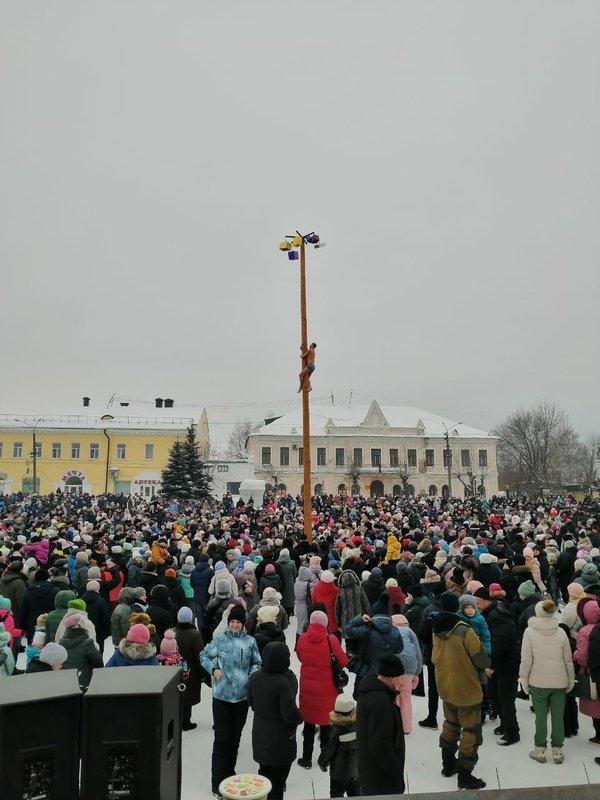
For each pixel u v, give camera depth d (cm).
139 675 361
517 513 3616
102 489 7725
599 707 796
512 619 841
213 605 1060
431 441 8619
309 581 1257
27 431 7719
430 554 1506
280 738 628
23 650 1292
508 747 809
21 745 314
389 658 543
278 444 8350
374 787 520
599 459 9606
